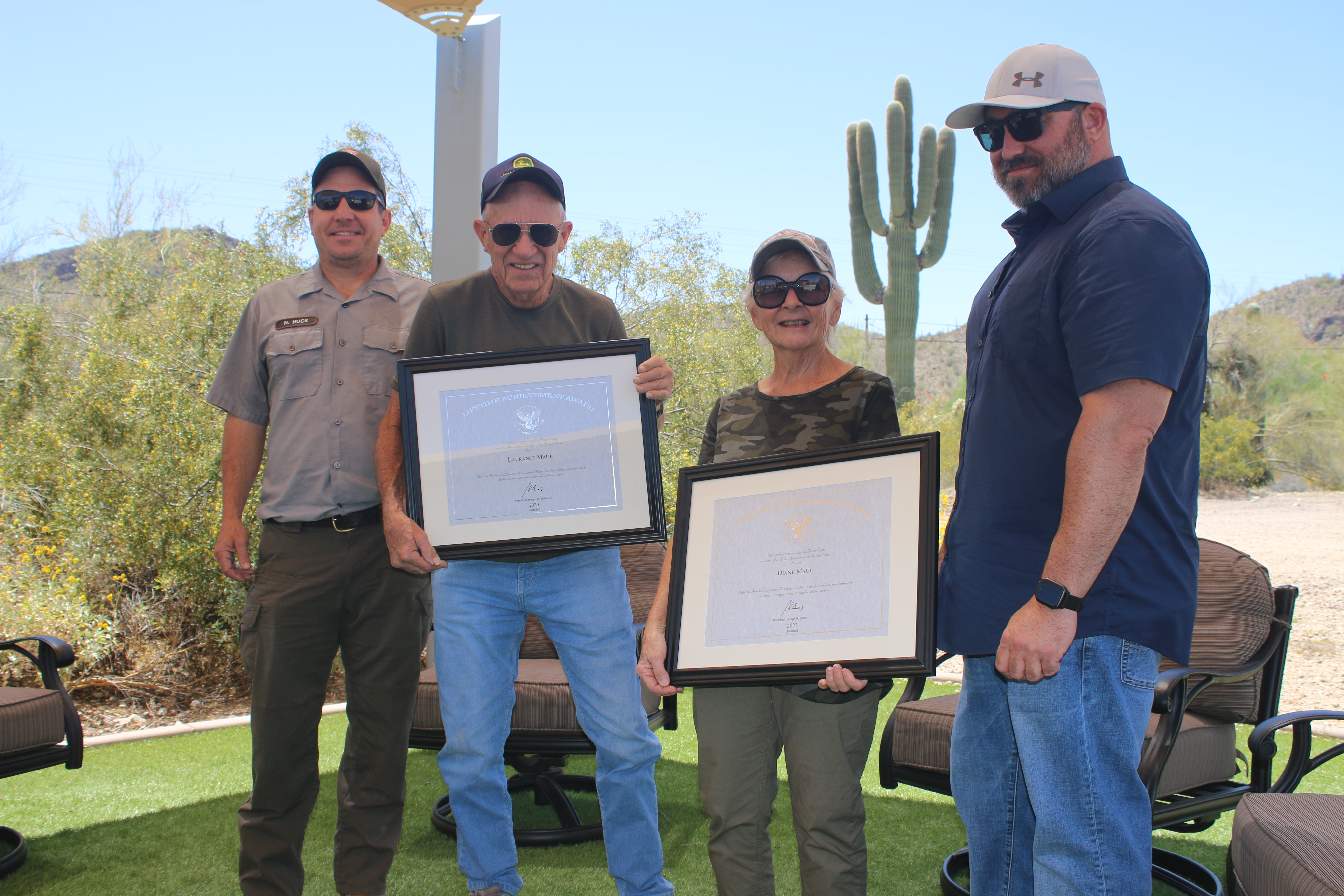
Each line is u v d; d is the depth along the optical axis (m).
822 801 1.97
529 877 2.88
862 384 2.17
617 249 8.46
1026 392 1.82
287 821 2.50
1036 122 1.88
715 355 8.03
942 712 2.79
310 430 2.58
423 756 4.23
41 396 8.80
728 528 2.11
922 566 1.87
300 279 2.78
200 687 5.51
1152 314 1.60
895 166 18.00
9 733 2.89
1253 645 2.84
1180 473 1.78
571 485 2.35
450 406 2.37
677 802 3.56
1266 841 1.75
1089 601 1.69
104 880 2.82
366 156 2.74
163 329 6.39
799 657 1.92
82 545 5.71
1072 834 1.69
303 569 2.52
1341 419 22.00
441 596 2.46
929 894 2.73
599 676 2.45
